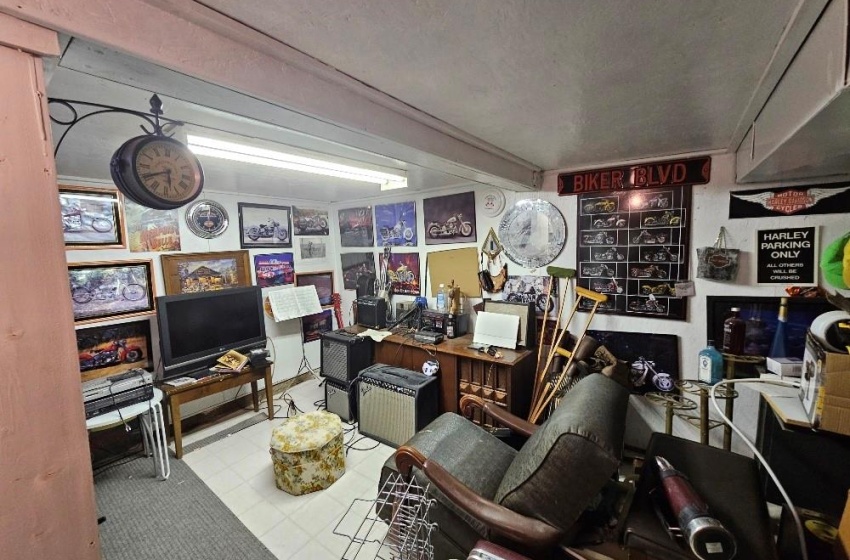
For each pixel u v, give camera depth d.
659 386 2.35
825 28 0.73
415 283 3.56
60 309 0.61
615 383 1.59
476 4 0.74
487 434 1.91
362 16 0.78
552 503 1.19
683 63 1.00
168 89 0.86
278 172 2.33
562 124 1.56
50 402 0.61
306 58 0.96
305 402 3.52
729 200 2.09
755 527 1.00
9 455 0.58
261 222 3.60
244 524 1.97
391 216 3.70
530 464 1.25
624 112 1.40
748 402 2.08
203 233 3.17
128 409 2.27
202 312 2.88
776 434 1.56
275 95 0.93
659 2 0.74
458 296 3.10
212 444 2.78
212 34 0.79
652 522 1.07
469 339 2.98
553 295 2.75
